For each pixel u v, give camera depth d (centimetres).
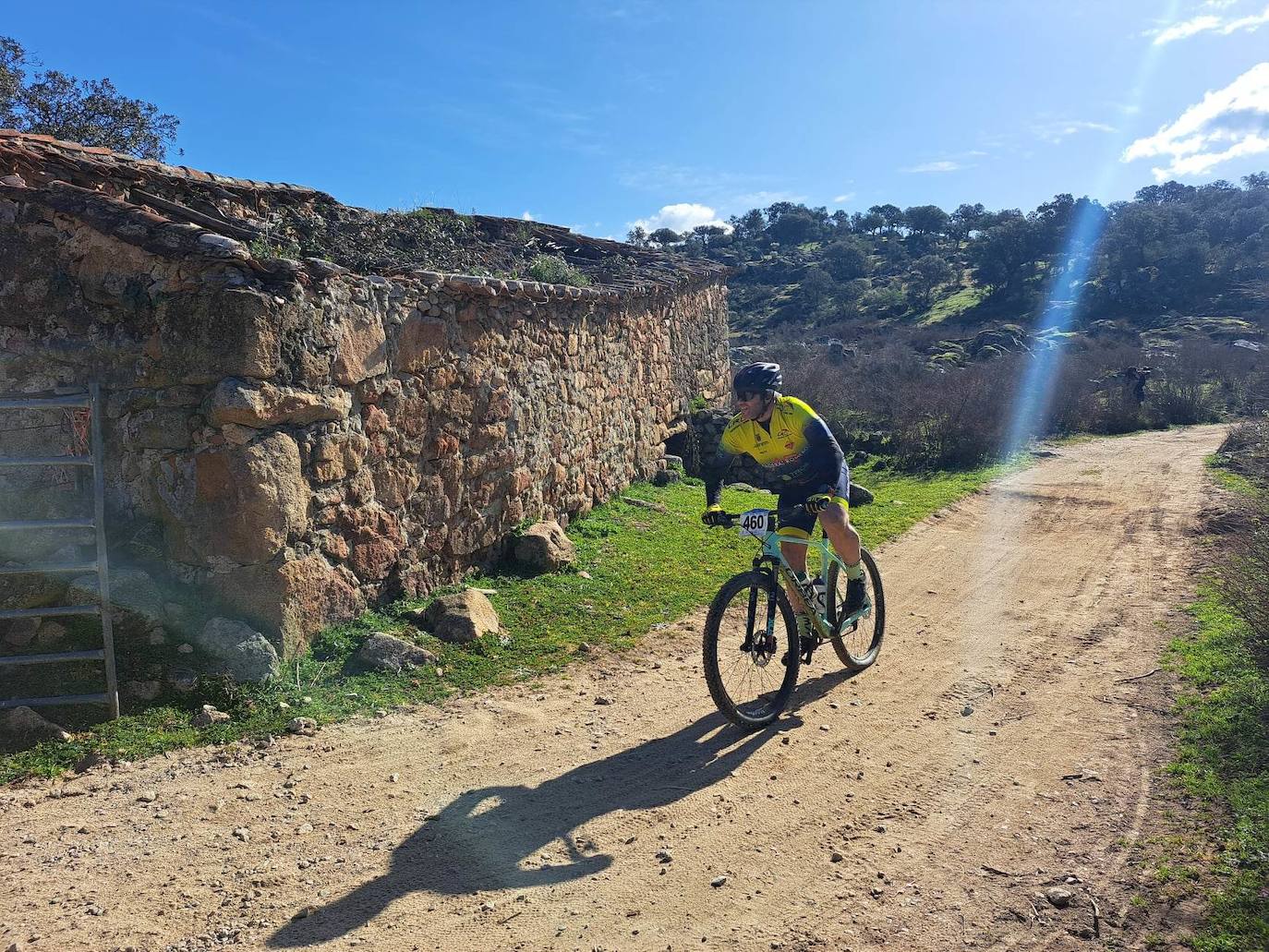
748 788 377
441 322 651
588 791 374
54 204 486
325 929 277
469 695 487
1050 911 280
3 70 1173
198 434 479
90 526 437
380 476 584
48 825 340
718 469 486
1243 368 2747
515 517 766
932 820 345
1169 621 597
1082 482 1280
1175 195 9925
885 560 831
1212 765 366
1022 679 505
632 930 277
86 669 446
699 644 586
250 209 673
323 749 416
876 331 5697
